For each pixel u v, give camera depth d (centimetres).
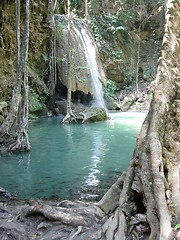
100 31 2162
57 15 1869
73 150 859
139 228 313
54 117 1580
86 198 492
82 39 1850
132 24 2309
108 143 945
